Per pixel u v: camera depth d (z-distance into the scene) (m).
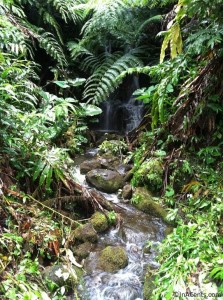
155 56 3.44
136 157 2.61
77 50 3.37
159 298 1.44
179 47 2.08
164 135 2.48
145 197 2.20
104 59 3.54
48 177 1.95
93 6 3.08
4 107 2.03
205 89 2.24
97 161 2.65
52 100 2.52
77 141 2.95
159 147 2.50
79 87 3.60
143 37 3.46
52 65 3.57
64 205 2.09
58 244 1.76
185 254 1.59
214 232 1.68
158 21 3.24
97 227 1.95
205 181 2.14
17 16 3.15
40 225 1.79
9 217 1.77
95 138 3.28
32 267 1.57
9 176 1.98
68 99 2.44
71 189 2.11
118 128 3.74
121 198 2.31
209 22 2.25
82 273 1.67
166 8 3.25
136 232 1.96
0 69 2.27
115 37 3.60
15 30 2.68
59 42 3.63
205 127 2.36
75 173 2.54
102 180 2.37
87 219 2.03
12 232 1.72
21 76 2.42
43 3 3.36
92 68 3.56
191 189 2.16
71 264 1.69
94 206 2.08
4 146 2.02
